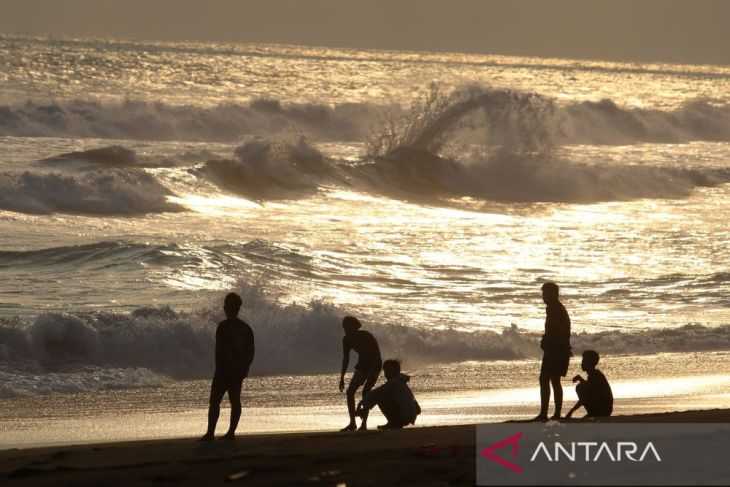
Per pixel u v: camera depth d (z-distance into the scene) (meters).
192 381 61.56
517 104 183.12
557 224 133.88
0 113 192.88
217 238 109.25
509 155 173.38
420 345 70.81
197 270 89.25
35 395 55.41
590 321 81.88
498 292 91.12
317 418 49.97
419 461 28.50
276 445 35.25
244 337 37.78
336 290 87.31
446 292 89.81
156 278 85.69
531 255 109.19
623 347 73.69
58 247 94.06
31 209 118.50
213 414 37.78
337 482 25.44
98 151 154.25
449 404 52.66
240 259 94.44
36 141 179.12
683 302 90.56
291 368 66.69
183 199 133.62
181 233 111.75
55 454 34.62
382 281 92.44
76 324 63.97
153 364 63.81
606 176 171.50
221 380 37.78
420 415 48.59
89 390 57.41
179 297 79.50
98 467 30.31
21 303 75.06
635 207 155.25
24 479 28.17
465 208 149.00
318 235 114.75
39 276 85.12
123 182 130.88
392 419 41.84
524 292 91.62
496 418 48.03
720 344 75.44
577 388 41.81
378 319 75.88
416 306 83.62
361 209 141.38
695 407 50.19
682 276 100.25
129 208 124.88
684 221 140.00
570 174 168.50
